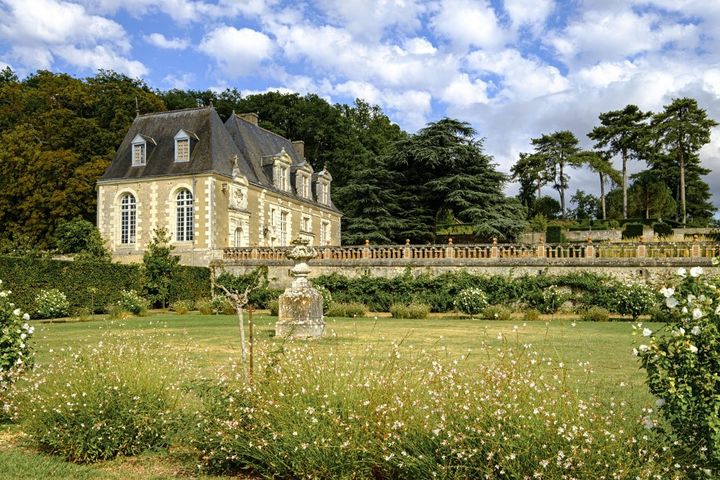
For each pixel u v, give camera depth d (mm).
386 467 4824
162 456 5996
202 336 15305
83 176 39688
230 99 60188
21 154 39875
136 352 7195
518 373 5082
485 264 27125
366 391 5184
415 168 44438
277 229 40406
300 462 4926
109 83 46688
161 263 28766
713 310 4195
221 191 34406
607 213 73312
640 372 9625
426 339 14578
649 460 4113
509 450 4312
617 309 23234
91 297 25344
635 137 63750
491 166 43656
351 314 24797
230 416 5469
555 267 26203
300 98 60156
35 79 53469
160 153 35656
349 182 46625
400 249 28719
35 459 5855
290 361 5957
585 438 4227
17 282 22547
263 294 29328
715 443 4004
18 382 7523
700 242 25250
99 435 5922
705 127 60875
